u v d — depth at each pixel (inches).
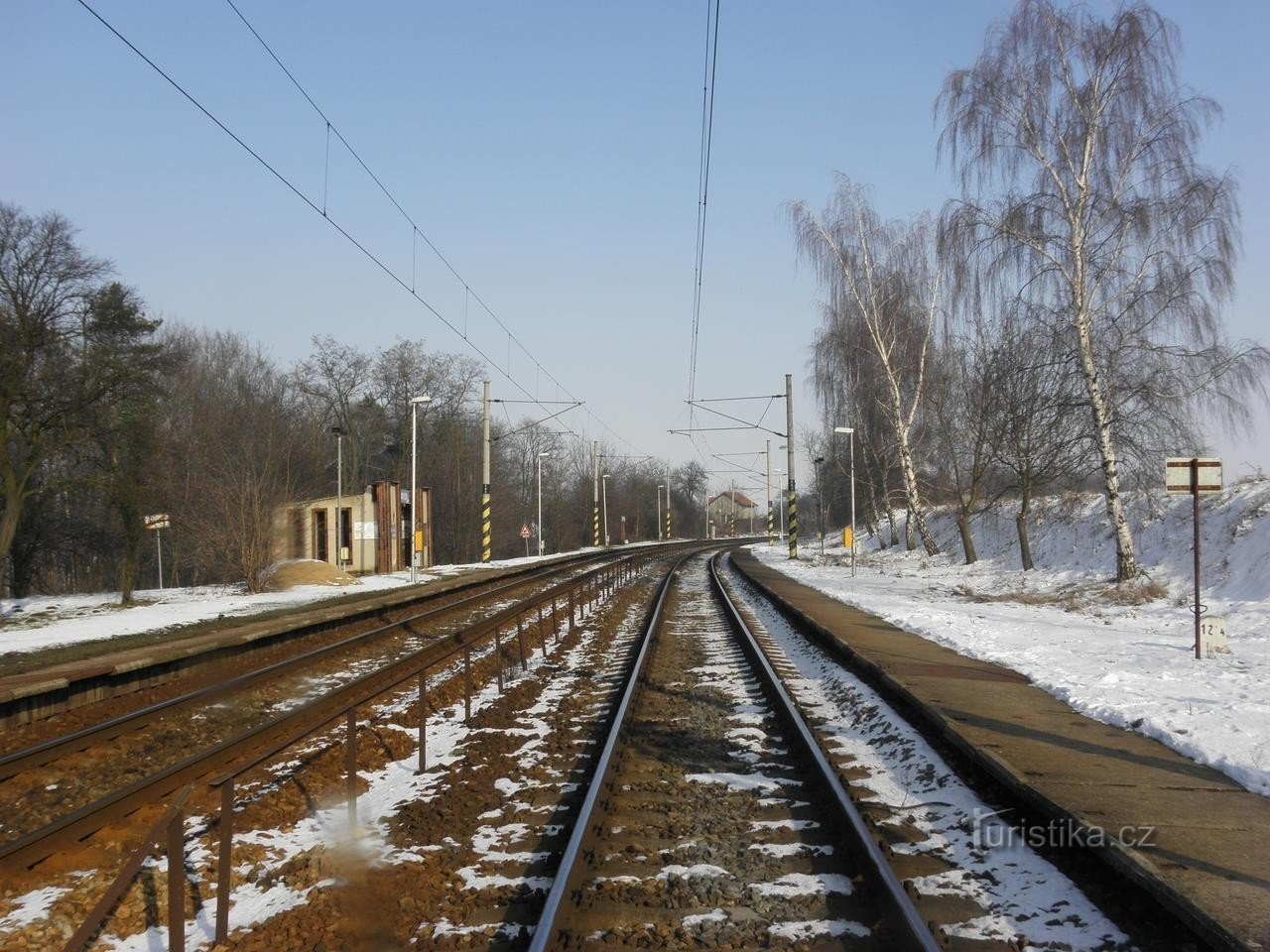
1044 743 314.5
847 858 239.9
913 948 177.6
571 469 4119.1
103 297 1193.4
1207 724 329.7
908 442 1676.9
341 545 1638.8
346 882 233.6
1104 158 936.3
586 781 323.0
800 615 788.0
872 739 374.6
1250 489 982.4
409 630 806.5
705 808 286.8
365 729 418.3
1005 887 215.2
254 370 2287.2
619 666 601.0
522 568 1770.4
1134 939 183.9
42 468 1235.9
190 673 593.0
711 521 6486.2
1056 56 959.0
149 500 1173.7
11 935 207.9
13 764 350.9
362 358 2507.4
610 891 220.1
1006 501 1636.3
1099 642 593.0
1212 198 887.1
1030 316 1011.9
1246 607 723.4
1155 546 1023.0
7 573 1445.6
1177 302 914.1
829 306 1565.0
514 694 501.0
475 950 194.5
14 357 1097.4
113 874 243.0
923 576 1391.5
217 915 207.9
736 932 196.1
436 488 2632.9
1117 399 1003.3
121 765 375.9
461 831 274.5
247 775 342.6
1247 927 166.2
